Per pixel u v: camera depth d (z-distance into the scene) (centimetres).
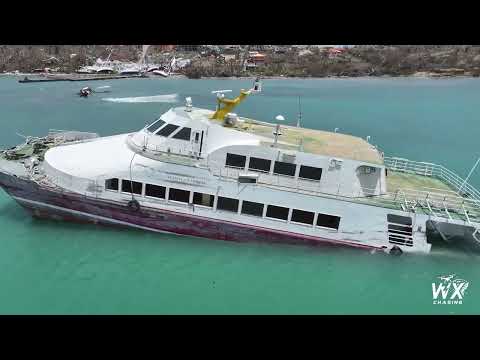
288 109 7912
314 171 2141
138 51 18862
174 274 2022
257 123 2531
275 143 2180
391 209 2080
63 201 2217
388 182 2517
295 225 2150
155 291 1905
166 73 14500
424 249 2128
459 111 7456
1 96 8538
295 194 2109
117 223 2266
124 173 2161
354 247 2153
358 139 2445
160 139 2266
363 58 17838
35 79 11825
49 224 2358
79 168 2236
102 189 2188
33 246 2169
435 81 13375
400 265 2120
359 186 2161
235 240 2223
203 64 15900
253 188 2123
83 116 6556
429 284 2006
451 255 2189
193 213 2183
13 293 1838
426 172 2698
